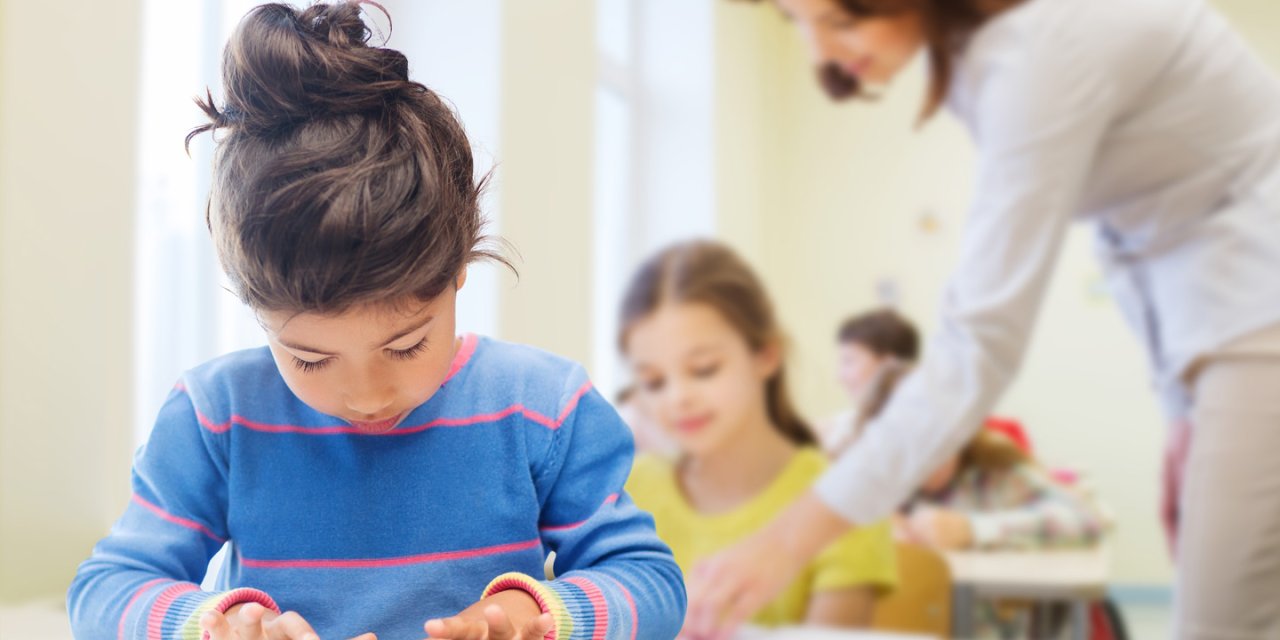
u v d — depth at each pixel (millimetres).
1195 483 1491
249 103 541
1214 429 1471
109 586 600
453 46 1789
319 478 638
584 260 2098
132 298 1286
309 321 512
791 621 1998
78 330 1214
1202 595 1477
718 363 2250
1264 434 1421
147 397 1563
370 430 642
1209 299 1485
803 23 2080
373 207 499
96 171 1237
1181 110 1485
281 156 517
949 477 2139
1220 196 1488
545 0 1946
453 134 569
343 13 573
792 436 2223
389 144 526
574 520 658
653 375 2266
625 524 650
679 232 2875
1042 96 1527
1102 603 2135
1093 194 1604
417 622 621
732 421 2215
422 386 561
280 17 558
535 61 1905
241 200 514
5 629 1010
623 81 2885
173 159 1577
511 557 641
